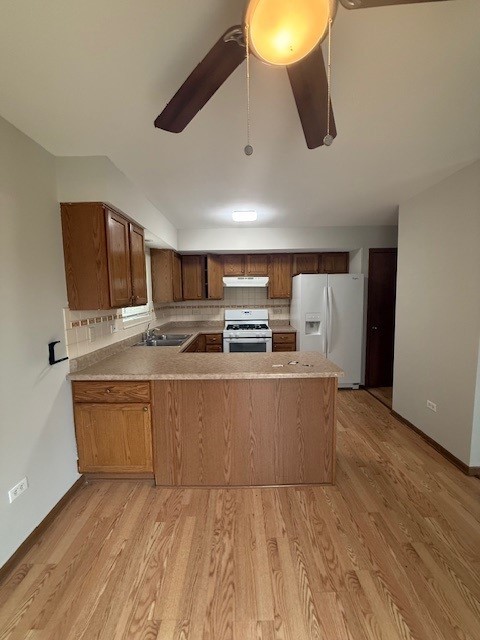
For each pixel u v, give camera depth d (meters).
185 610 1.26
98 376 1.98
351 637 1.16
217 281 4.35
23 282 1.62
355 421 3.13
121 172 2.15
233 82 1.23
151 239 3.17
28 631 1.19
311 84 0.99
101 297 2.01
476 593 1.32
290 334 4.21
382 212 3.26
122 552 1.55
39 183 1.75
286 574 1.41
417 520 1.75
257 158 1.96
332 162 2.03
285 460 2.06
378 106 1.43
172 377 1.95
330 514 1.80
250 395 2.02
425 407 2.69
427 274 2.62
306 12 0.73
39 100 1.36
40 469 1.72
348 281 3.98
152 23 0.97
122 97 1.34
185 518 1.78
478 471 2.18
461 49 1.08
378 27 0.99
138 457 2.08
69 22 0.96
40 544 1.61
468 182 2.14
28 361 1.65
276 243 3.96
